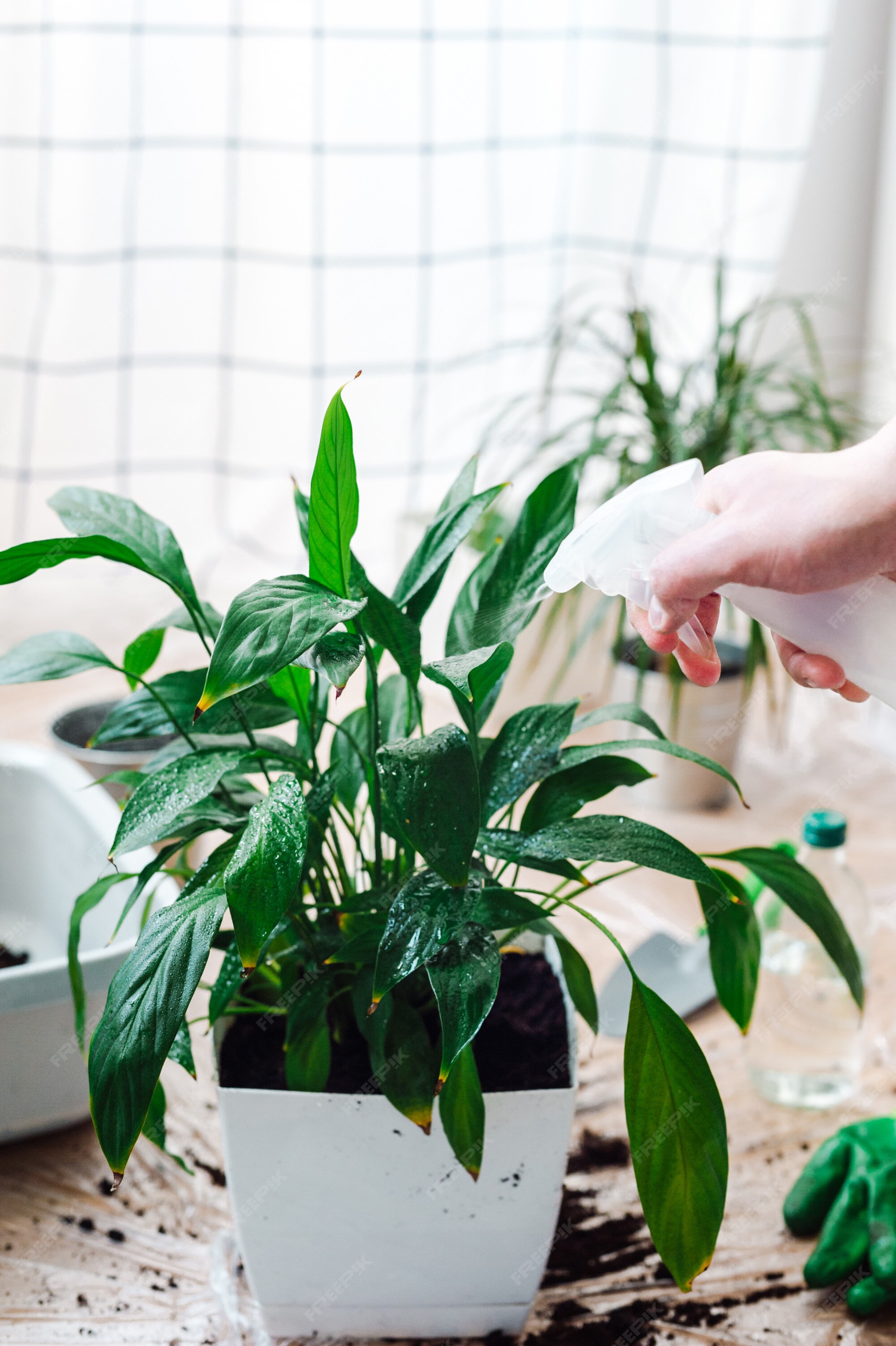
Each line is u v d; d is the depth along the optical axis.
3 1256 0.73
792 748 1.37
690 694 1.16
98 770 1.01
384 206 1.59
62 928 0.95
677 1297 0.71
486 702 0.65
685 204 1.58
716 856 0.66
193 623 0.64
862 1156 0.74
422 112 1.55
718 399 1.21
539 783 0.63
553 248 1.65
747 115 1.51
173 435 1.66
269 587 0.50
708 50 1.52
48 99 1.47
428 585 0.59
